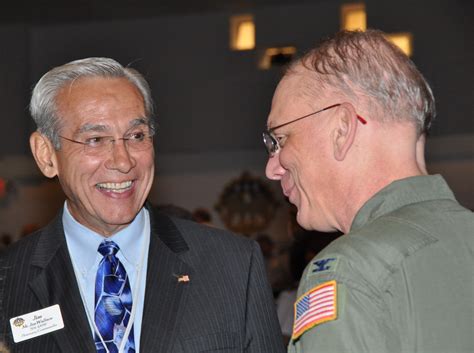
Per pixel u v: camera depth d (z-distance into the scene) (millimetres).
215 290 1978
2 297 1921
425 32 8867
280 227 9555
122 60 10219
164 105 10109
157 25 10133
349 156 1367
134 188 1958
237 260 2045
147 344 1874
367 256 1243
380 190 1350
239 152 9836
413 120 1366
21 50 10375
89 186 1923
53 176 2053
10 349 1851
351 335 1183
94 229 1999
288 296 3387
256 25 9742
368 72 1365
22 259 1983
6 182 10336
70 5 9766
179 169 10023
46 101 1958
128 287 1948
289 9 9594
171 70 10102
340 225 1416
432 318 1214
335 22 9320
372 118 1354
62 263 1966
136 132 1946
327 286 1228
